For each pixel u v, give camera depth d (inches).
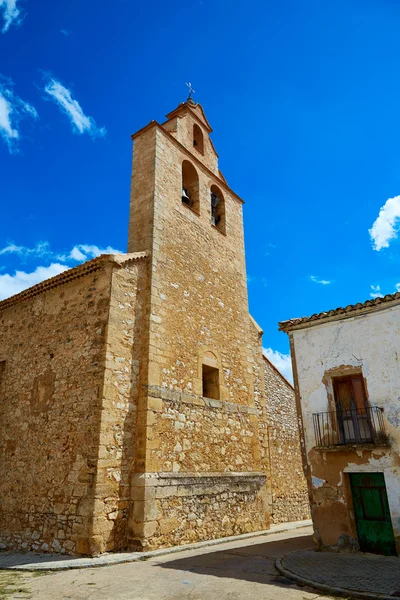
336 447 388.2
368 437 389.7
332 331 434.3
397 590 249.4
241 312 671.1
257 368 684.7
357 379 413.1
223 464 529.0
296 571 302.5
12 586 282.2
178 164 641.6
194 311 565.3
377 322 409.7
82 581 293.3
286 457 734.5
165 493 429.1
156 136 613.0
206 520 471.8
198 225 636.7
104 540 377.1
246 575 305.1
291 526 612.1
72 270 496.1
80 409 427.8
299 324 453.1
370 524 371.2
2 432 500.4
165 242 551.5
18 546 420.5
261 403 665.0
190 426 494.6
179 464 463.2
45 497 420.2
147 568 333.4
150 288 500.7
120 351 448.8
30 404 482.9
